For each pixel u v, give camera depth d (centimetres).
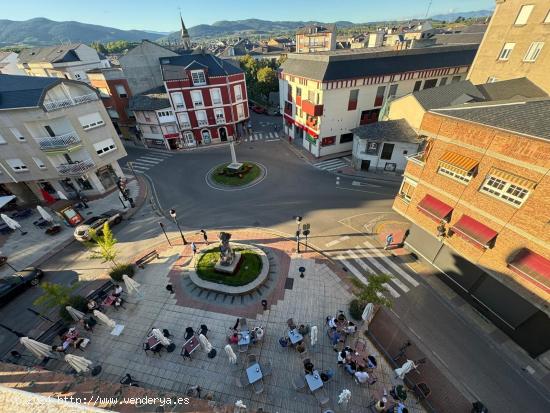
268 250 2225
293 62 4053
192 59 4131
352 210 2703
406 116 3042
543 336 1412
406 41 3744
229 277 1900
